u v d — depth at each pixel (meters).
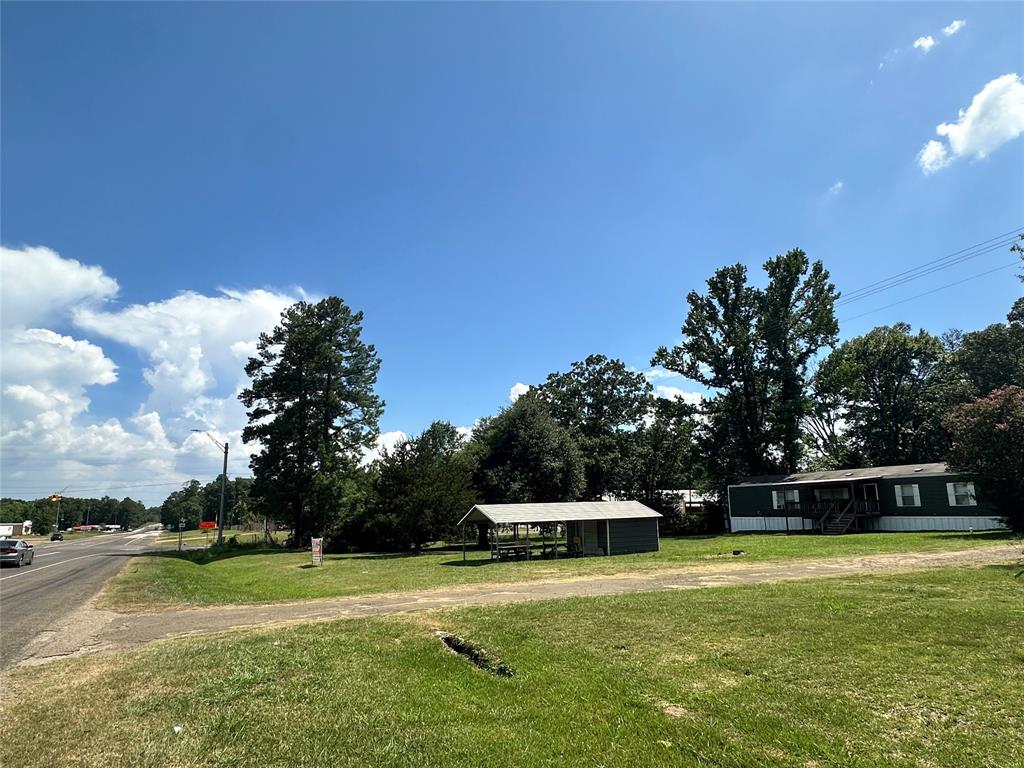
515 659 8.48
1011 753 4.86
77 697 7.28
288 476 45.62
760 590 13.73
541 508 32.28
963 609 10.33
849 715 5.79
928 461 55.41
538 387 65.38
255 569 28.94
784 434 47.34
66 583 22.78
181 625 12.70
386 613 13.12
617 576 19.19
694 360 51.84
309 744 5.56
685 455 54.31
